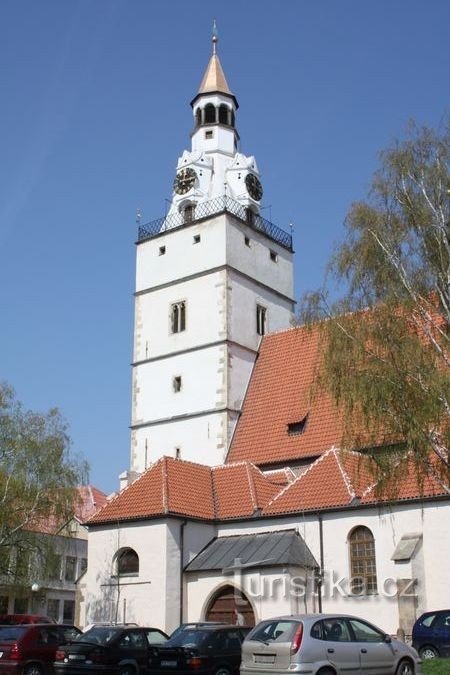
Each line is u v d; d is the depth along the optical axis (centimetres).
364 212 3080
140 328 5516
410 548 3409
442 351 2869
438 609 3344
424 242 3039
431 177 3089
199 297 5272
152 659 2655
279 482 4281
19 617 5200
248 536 3953
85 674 2588
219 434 4869
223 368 4994
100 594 4019
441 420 2739
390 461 2903
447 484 3297
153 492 4075
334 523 3719
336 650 2114
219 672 2595
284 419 4712
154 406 5253
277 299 5625
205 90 5956
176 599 3834
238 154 5794
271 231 5747
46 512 4425
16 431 4481
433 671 2436
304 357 4988
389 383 2788
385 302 2912
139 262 5675
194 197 5575
